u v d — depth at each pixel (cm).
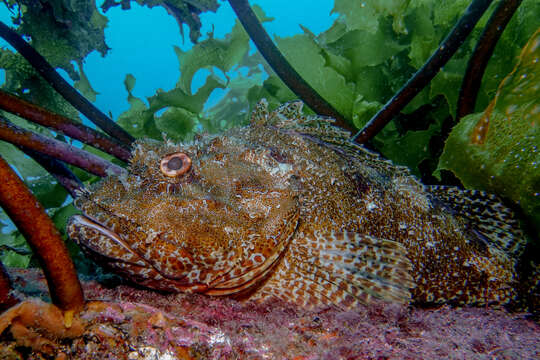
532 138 34
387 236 36
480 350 26
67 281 20
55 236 19
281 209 32
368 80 46
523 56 29
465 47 44
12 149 49
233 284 31
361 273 33
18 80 44
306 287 33
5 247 43
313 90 42
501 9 35
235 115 68
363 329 28
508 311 38
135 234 28
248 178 32
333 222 35
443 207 39
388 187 37
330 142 37
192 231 29
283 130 36
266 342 25
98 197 29
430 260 38
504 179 36
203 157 32
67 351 21
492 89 42
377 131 41
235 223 30
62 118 34
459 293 38
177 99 48
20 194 18
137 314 23
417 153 46
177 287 31
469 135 37
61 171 40
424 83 38
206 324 26
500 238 39
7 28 38
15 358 20
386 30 45
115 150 38
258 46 40
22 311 20
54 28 44
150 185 30
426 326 30
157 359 22
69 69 47
